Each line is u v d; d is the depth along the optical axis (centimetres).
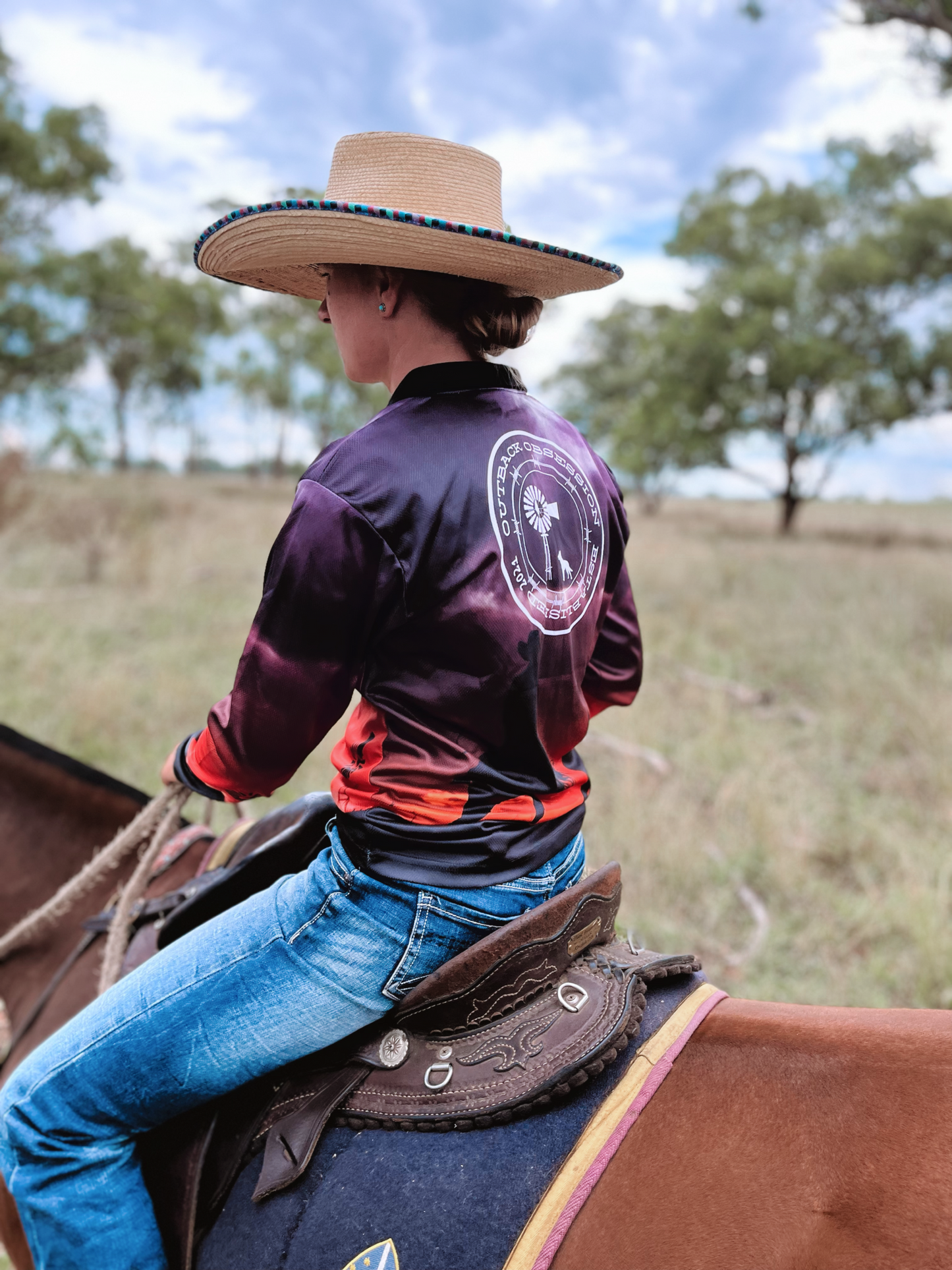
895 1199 102
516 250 123
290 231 127
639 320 4494
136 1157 146
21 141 1688
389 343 140
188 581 1051
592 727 591
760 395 2336
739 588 1189
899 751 579
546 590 129
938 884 405
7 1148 141
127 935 178
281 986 129
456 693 124
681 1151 115
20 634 743
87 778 214
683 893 402
